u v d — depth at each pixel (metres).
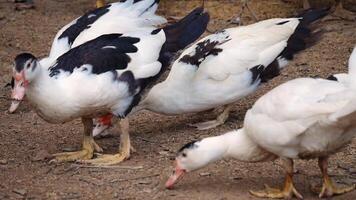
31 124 9.45
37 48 12.62
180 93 8.76
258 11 14.16
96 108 7.91
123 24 9.16
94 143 8.52
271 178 7.59
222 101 8.91
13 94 7.61
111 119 9.12
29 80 7.61
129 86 7.94
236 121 9.40
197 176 7.66
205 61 8.83
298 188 7.32
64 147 8.66
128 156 8.19
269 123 6.66
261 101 6.79
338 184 7.34
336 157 8.14
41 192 7.35
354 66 7.36
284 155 6.81
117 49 8.02
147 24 9.38
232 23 13.58
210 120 9.49
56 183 7.58
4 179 7.68
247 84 8.87
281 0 14.59
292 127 6.53
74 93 7.69
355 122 6.35
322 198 7.07
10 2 15.33
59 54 8.93
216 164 7.96
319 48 12.19
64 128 9.32
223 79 8.79
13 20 14.09
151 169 7.92
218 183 7.47
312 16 9.13
